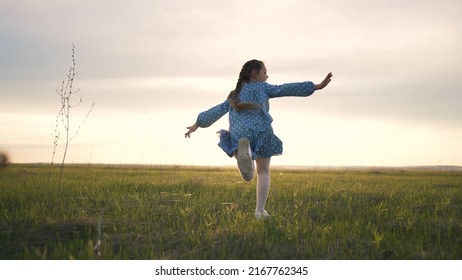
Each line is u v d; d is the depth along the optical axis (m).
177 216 6.13
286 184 11.59
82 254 4.18
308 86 5.90
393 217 6.25
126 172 16.88
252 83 6.09
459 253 4.35
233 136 5.93
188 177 13.45
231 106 6.12
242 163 5.62
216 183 11.11
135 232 5.06
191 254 4.22
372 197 8.62
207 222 5.71
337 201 8.09
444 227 5.35
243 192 8.94
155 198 7.88
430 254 4.32
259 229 5.09
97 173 15.67
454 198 8.77
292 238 4.79
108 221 5.54
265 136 5.86
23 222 5.53
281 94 5.95
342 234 4.92
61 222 5.41
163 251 4.32
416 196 8.89
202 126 6.22
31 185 9.59
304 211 6.70
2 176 12.52
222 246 4.45
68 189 9.12
